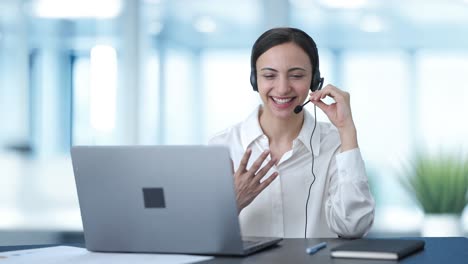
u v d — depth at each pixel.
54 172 5.41
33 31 5.48
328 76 5.44
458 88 5.48
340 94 2.27
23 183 5.40
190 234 1.82
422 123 5.45
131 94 5.41
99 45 5.45
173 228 1.83
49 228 5.38
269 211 2.46
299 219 2.46
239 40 5.43
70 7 5.47
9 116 5.44
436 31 5.50
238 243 1.77
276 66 2.33
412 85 5.47
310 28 5.41
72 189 5.39
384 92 5.47
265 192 2.46
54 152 5.41
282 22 5.31
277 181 2.47
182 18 5.52
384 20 5.49
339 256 1.73
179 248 1.84
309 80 2.39
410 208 5.25
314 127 2.53
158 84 5.48
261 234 2.45
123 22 5.45
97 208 1.90
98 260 1.78
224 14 5.46
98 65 5.43
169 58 5.50
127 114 5.41
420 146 5.38
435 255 1.77
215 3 5.52
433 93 5.47
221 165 1.75
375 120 5.44
